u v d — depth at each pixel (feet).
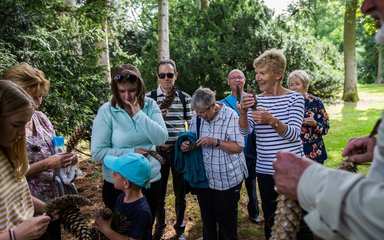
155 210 10.65
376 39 3.87
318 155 13.10
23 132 5.62
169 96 11.96
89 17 26.37
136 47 61.00
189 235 13.89
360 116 41.96
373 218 2.79
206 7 55.57
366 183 2.98
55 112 19.03
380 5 3.67
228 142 10.63
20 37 18.31
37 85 8.20
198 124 11.28
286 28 48.67
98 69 23.45
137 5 59.41
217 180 10.79
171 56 46.91
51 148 8.56
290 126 9.70
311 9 49.73
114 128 9.80
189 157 11.11
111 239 7.52
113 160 8.38
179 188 13.52
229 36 46.21
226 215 10.94
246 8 48.03
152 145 10.16
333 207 3.03
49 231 8.42
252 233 13.78
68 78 20.88
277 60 10.11
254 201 14.51
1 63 16.31
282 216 3.91
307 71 47.80
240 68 46.09
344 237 3.10
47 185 8.29
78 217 6.11
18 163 6.00
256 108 9.57
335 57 58.29
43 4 21.91
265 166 10.06
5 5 17.89
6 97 5.35
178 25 51.37
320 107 13.41
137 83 9.64
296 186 3.51
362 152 4.97
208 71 45.32
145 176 7.96
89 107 22.53
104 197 10.22
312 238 9.47
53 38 20.47
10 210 5.82
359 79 129.49
